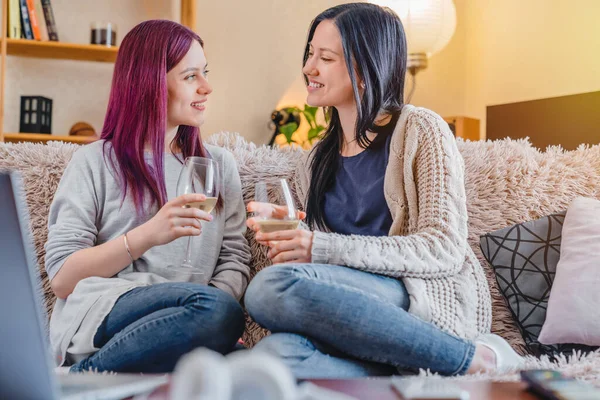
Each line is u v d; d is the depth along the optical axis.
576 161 1.92
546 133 3.61
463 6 4.66
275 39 4.45
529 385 0.95
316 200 1.80
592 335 1.57
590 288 1.61
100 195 1.72
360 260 1.47
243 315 1.46
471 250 1.69
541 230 1.79
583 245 1.69
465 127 4.04
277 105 4.44
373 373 1.34
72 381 0.94
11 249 0.78
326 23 1.78
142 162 1.73
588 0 3.78
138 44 1.78
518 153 1.93
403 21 3.88
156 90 1.74
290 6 4.45
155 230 1.56
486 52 4.48
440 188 1.61
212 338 1.39
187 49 1.78
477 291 1.60
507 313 1.78
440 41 3.95
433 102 4.60
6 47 3.93
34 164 1.85
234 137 2.05
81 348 1.49
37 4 3.97
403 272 1.50
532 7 4.14
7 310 0.78
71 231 1.65
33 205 1.82
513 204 1.88
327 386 0.94
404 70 1.82
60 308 1.63
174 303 1.41
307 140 4.25
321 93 1.78
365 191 1.73
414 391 0.87
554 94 3.99
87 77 4.21
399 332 1.30
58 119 4.18
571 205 1.80
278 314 1.30
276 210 1.46
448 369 1.33
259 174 1.92
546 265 1.74
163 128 1.75
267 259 1.84
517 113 3.74
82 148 1.78
